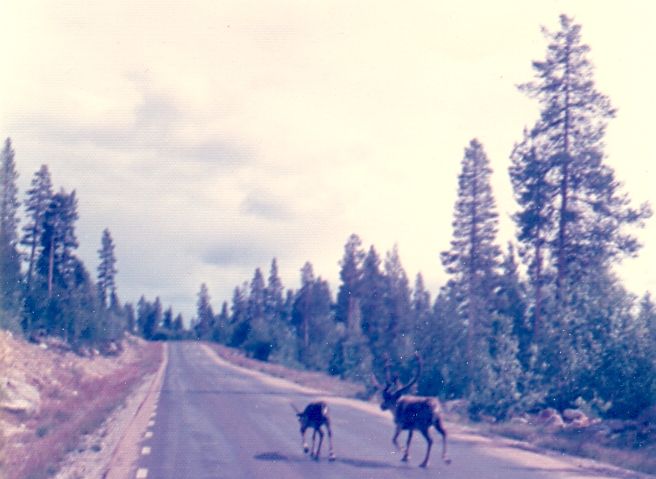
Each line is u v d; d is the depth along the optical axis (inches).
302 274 5152.6
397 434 629.3
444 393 1330.0
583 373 1005.8
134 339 5659.5
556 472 582.2
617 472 594.9
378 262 3880.4
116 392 1423.5
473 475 553.6
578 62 1571.1
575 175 1552.7
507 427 924.0
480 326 1366.9
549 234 1573.6
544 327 1092.5
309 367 3216.0
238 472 557.6
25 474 527.8
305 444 725.9
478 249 2124.8
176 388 1658.5
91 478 534.3
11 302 1900.8
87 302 3004.4
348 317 4121.6
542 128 1578.5
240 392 1565.0
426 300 3125.0
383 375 1518.2
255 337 3949.3
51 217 3540.8
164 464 595.2
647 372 937.5
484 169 2159.2
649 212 1547.7
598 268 1099.9
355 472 561.6
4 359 1247.5
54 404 1065.5
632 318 997.2
